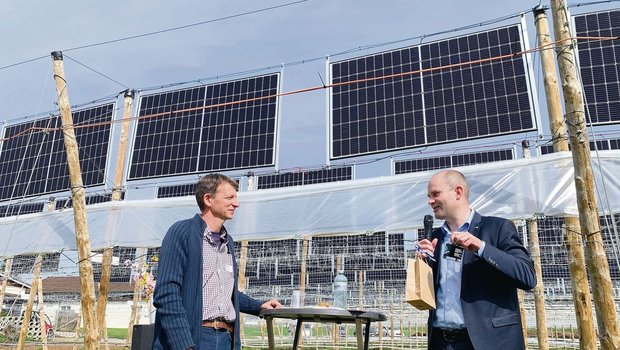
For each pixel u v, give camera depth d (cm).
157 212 914
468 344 314
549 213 682
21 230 1020
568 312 1730
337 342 1448
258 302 389
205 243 349
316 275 1378
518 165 722
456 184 346
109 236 920
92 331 838
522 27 1041
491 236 325
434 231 363
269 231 843
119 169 1184
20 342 1178
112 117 1361
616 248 571
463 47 1109
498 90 1030
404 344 1703
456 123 1053
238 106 1334
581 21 1059
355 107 1195
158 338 317
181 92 1435
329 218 816
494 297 312
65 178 1376
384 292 1520
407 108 1121
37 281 1213
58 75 970
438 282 337
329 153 1180
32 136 1538
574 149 593
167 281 318
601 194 682
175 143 1364
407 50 1186
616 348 528
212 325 331
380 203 795
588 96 1002
